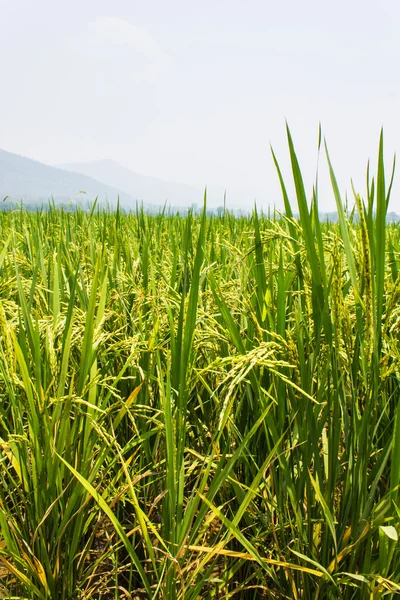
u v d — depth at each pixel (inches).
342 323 66.0
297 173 61.6
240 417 86.0
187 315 64.8
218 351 91.7
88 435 73.4
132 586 88.4
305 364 71.3
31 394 67.3
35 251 138.2
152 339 81.4
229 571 71.8
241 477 86.5
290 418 76.7
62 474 70.2
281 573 74.9
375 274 64.4
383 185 58.7
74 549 69.6
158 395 97.2
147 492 90.8
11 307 90.4
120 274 115.8
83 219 235.0
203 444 94.6
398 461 58.5
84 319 86.5
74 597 73.0
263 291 79.8
